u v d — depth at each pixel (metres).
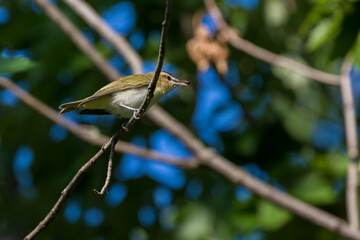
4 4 13.12
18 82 12.95
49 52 11.98
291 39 13.17
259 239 12.06
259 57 11.21
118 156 12.98
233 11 13.12
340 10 9.73
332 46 9.95
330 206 11.59
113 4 13.05
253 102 12.95
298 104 12.98
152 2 13.12
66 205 12.90
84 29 13.34
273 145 12.55
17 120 12.84
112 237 12.96
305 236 11.31
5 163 13.16
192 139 10.84
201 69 9.87
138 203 13.11
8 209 12.95
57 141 13.01
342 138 13.34
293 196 11.40
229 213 11.79
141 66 11.27
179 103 13.24
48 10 11.55
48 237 12.75
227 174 10.52
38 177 13.14
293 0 12.92
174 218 12.39
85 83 12.30
